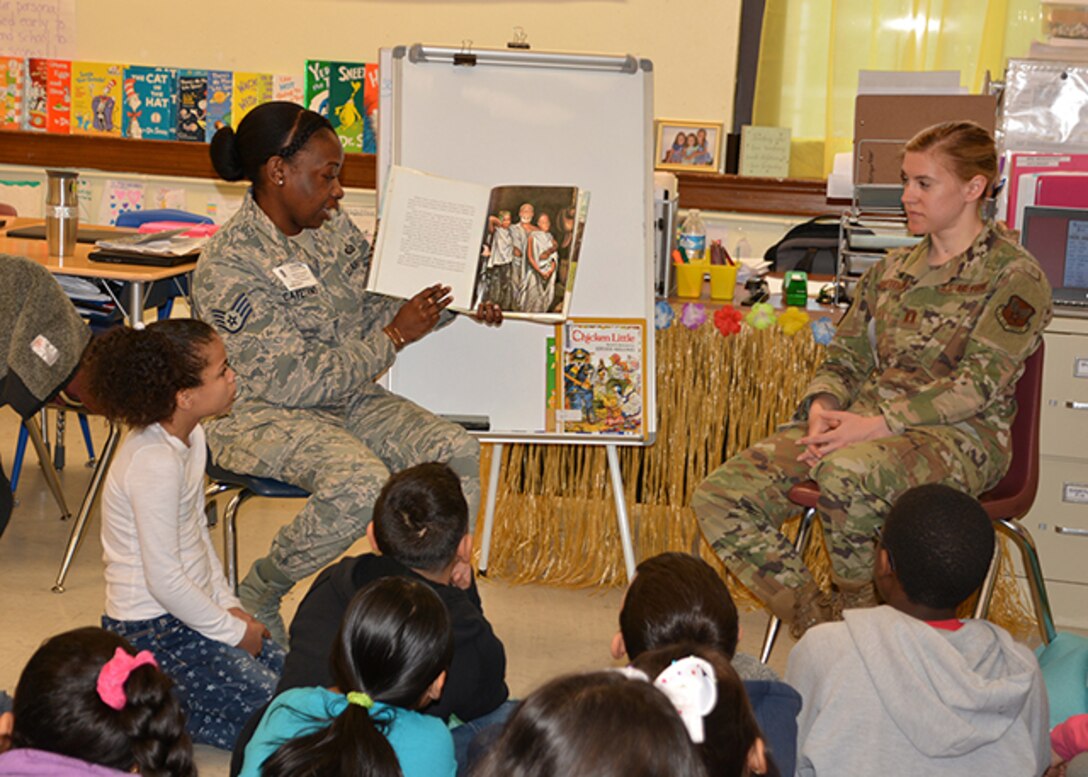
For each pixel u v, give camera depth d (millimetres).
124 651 1502
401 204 2896
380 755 1412
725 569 3416
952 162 2736
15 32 5336
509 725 1014
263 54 5242
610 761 938
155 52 5305
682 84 5059
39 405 3047
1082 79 3430
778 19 4992
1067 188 3223
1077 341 3133
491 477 3344
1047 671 2379
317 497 2633
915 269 2877
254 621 2500
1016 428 2844
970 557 1877
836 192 3656
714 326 3273
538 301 2881
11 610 3076
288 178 2779
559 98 3033
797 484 2811
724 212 5094
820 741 1738
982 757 1729
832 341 3055
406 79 3014
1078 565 3238
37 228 3885
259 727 1669
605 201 3049
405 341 2850
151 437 2363
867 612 1833
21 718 1479
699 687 1098
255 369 2738
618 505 3105
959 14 4863
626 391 3068
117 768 1474
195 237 3654
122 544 2395
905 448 2660
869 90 3557
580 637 3137
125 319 3539
